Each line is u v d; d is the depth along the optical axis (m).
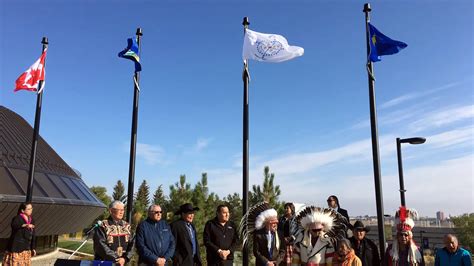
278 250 7.62
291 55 11.28
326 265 6.88
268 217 7.73
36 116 12.65
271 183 17.89
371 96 10.43
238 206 25.42
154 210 7.53
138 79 11.59
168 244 7.52
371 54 10.65
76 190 25.86
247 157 10.46
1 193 19.42
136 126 11.20
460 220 55.50
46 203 21.16
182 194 16.44
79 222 25.70
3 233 19.77
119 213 7.32
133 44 11.58
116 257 6.96
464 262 7.03
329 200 9.34
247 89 11.01
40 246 24.38
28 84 12.72
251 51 11.21
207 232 8.05
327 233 7.13
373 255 7.40
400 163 13.91
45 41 13.28
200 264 8.11
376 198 9.73
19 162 22.86
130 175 10.66
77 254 25.66
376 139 10.10
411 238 7.17
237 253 10.02
